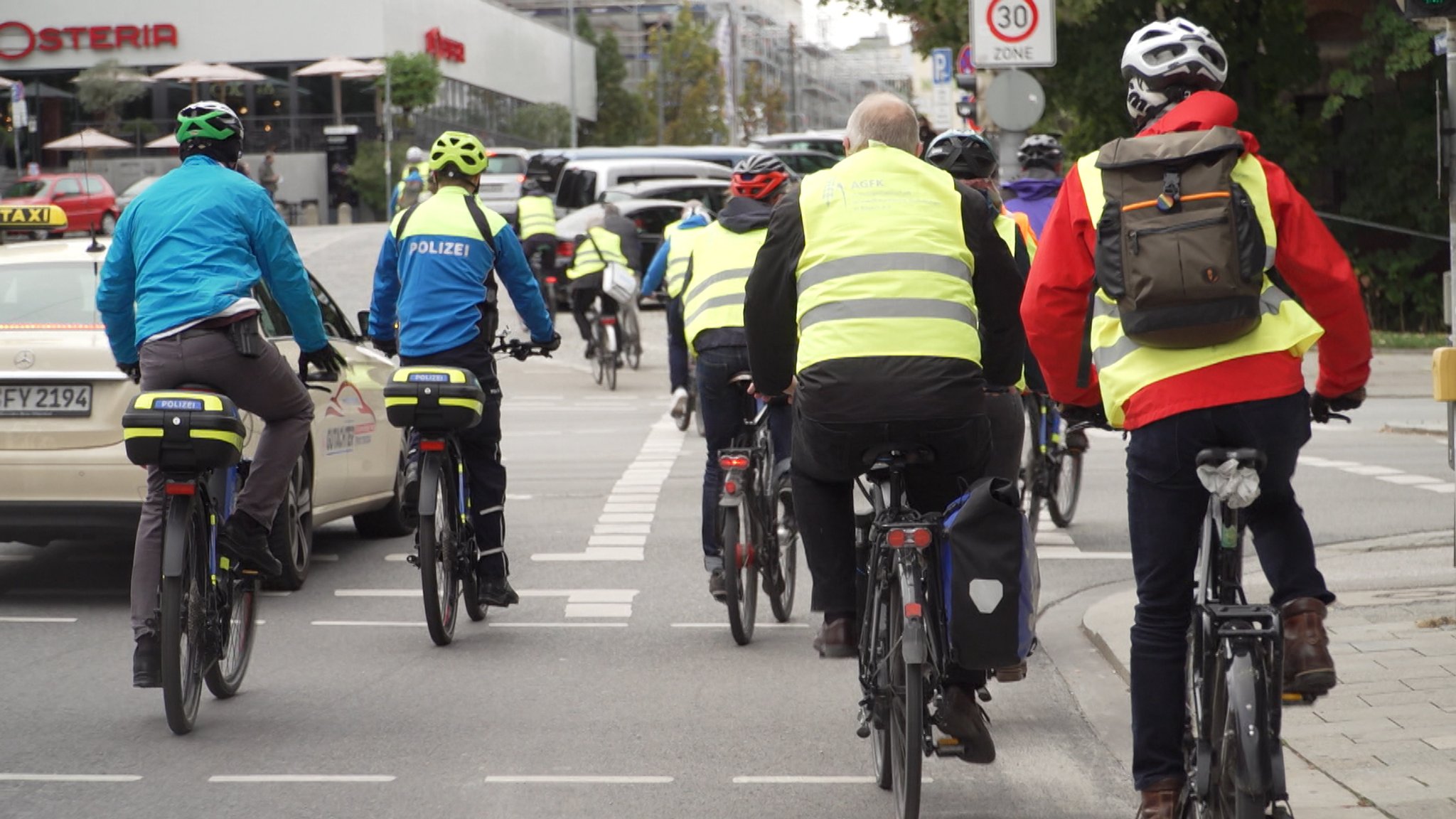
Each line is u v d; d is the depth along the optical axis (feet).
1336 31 168.25
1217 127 23.16
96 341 46.62
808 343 28.58
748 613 43.39
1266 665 21.62
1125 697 37.83
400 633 44.98
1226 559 23.08
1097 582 51.98
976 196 29.35
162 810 29.35
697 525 63.10
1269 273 23.79
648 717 36.06
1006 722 35.78
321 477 53.01
